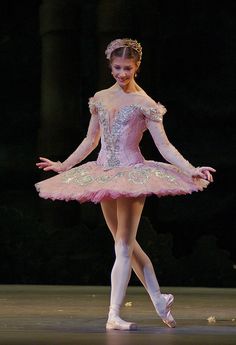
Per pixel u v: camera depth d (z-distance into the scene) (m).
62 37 30.02
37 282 26.81
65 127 29.81
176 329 10.39
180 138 40.41
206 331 10.08
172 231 39.03
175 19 40.84
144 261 10.93
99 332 9.77
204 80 40.75
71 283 26.69
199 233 38.97
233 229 38.88
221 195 39.31
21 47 41.44
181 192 10.50
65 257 26.92
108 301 16.03
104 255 27.00
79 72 30.44
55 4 30.09
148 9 29.48
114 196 10.38
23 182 39.78
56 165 11.40
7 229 27.23
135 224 10.73
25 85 41.47
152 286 10.89
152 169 10.71
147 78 29.59
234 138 40.09
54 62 30.03
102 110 11.10
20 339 8.70
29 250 27.11
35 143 40.62
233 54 40.47
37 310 13.72
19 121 41.03
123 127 10.93
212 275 27.09
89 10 40.19
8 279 26.94
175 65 40.78
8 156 40.00
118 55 11.10
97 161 11.09
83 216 34.72
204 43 40.69
